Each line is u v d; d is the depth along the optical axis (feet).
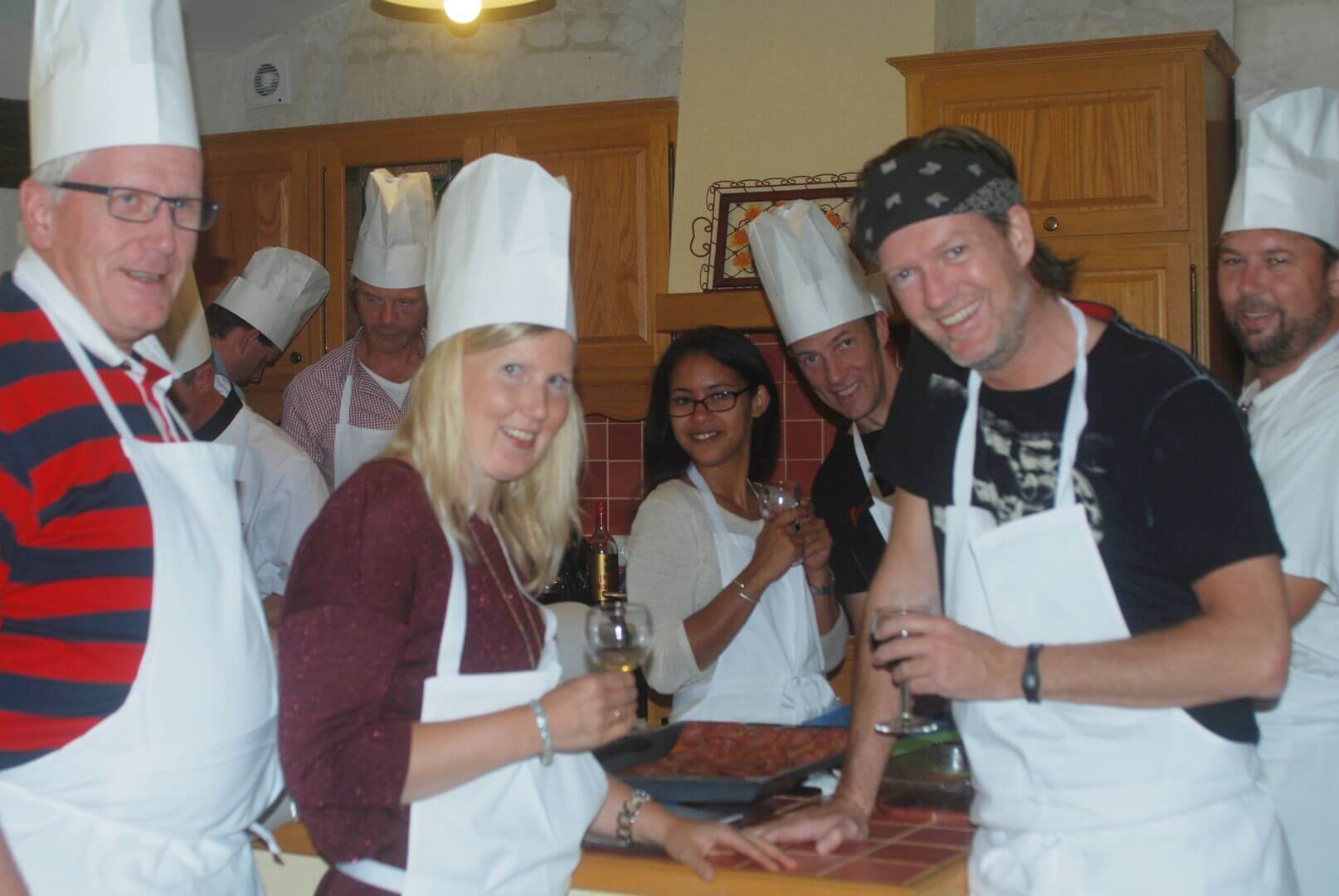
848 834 4.96
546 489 4.92
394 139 11.87
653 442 7.76
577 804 4.54
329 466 10.39
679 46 12.16
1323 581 5.65
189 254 4.51
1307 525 5.60
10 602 3.96
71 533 4.01
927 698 6.66
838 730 5.90
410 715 4.14
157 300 4.37
